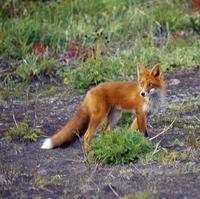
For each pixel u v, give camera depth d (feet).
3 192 32.22
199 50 54.13
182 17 60.13
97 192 31.63
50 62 51.70
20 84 50.01
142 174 33.47
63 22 59.41
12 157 37.47
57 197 31.35
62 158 36.91
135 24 58.65
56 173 34.65
